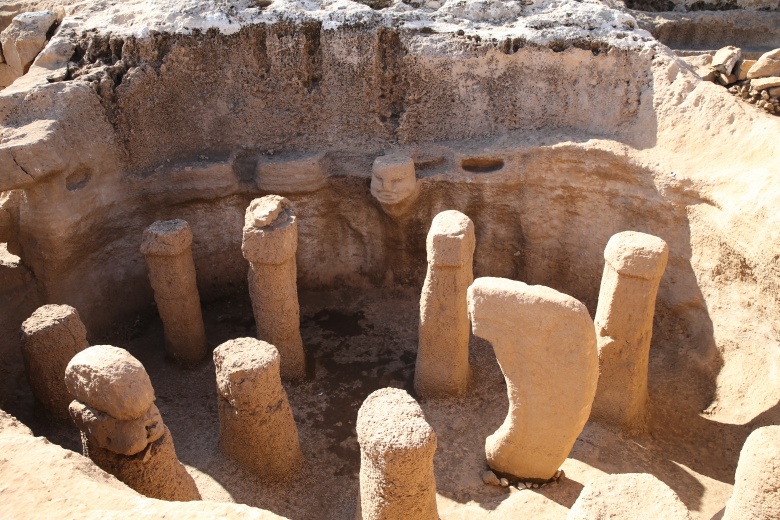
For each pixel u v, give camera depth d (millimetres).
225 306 8305
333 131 8008
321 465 6152
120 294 7609
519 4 7844
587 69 7398
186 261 6859
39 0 9180
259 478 5707
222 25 7520
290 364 7027
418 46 7633
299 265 8383
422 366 6637
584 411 4930
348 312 8273
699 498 5418
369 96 7836
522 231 7730
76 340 5938
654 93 7105
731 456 5750
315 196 7973
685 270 6703
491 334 4852
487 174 7559
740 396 6078
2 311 6754
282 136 8008
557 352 4707
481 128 7793
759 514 3736
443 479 5785
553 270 7801
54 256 6715
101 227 7223
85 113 6965
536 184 7465
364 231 8258
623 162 6934
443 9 7867
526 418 5113
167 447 4633
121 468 4531
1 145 6113
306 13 7676
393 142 7969
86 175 7000
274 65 7727
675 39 9305
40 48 8258
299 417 6742
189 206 7738
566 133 7438
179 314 6992
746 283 6098
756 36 9461
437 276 6105
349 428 6617
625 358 5852
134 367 4371
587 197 7293
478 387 6844
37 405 6090
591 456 5777
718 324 6398
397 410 4523
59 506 3521
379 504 4484
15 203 6621
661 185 6688
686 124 6879
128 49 7332
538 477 5461
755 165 6211
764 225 5766
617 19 7531
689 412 6246
